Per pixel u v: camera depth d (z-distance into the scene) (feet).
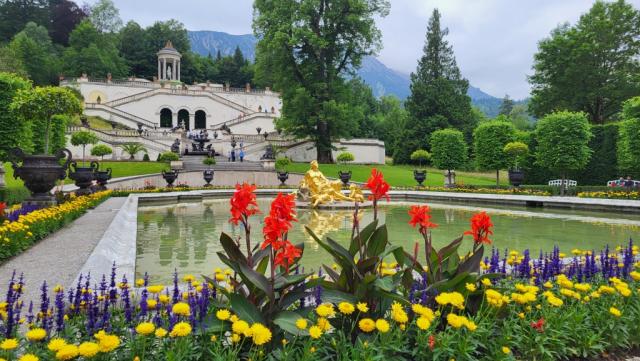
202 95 201.67
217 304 10.06
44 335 8.27
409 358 9.63
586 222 46.32
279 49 126.82
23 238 24.26
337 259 10.96
